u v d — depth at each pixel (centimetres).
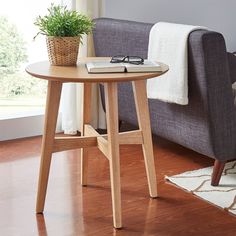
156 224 212
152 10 371
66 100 335
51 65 222
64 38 215
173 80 243
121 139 226
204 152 252
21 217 217
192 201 234
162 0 376
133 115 304
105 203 232
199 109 243
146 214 221
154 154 300
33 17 340
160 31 251
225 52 232
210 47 227
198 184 253
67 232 205
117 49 293
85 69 213
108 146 210
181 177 262
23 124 335
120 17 356
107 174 268
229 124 243
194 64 234
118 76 198
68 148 221
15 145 319
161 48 249
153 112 285
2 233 204
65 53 218
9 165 282
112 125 204
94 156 296
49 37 217
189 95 246
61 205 229
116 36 290
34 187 251
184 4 390
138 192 245
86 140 224
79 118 340
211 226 210
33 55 347
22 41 343
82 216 219
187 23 395
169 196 240
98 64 213
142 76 200
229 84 238
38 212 221
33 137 337
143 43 267
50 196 239
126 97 305
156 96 257
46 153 215
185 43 233
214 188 248
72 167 279
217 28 415
